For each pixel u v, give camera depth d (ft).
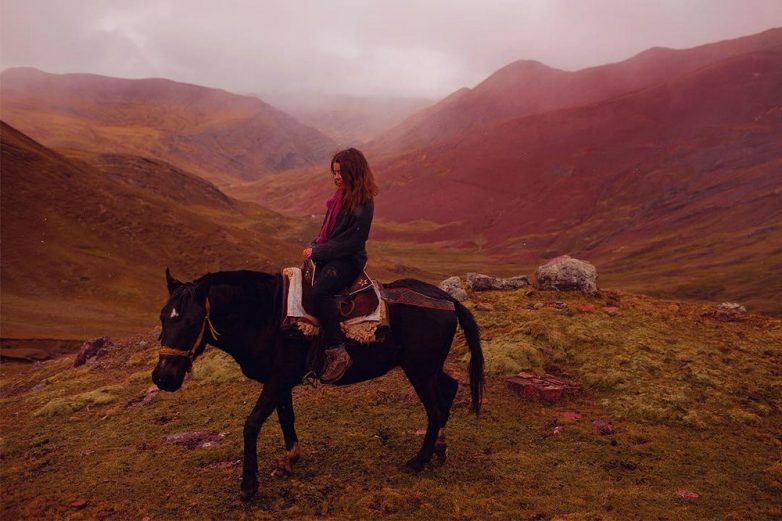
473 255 588.50
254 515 15.66
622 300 38.96
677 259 425.28
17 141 342.03
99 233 295.07
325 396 26.05
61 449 22.66
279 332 15.89
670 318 34.81
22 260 248.93
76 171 343.67
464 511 15.93
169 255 299.17
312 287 15.94
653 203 595.88
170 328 14.84
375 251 597.11
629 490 17.48
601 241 552.82
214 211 567.59
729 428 22.74
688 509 16.44
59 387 34.96
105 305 233.55
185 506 16.40
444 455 19.03
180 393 28.73
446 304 18.08
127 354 40.63
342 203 15.94
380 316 16.47
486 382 27.61
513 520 15.52
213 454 19.98
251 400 26.45
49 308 211.20
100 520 15.98
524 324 32.94
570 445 21.12
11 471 20.22
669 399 24.71
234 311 15.60
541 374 27.96
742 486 18.08
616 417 24.00
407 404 24.76
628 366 28.09
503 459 19.63
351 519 15.49
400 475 18.08
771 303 274.77
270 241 365.81
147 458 20.33
